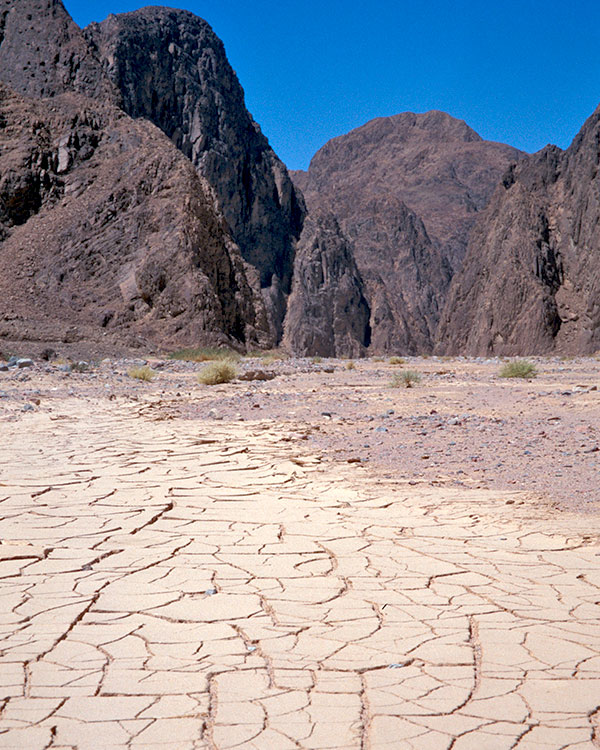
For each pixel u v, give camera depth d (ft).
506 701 9.97
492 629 12.57
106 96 233.96
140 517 21.25
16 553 17.53
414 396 58.23
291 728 9.29
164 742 8.98
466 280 357.20
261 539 18.88
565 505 22.25
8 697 10.21
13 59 234.99
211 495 24.39
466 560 16.81
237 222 333.21
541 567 16.21
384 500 23.52
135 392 64.69
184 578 15.65
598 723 9.37
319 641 12.12
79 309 182.29
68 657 11.57
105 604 14.06
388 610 13.57
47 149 211.00
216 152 320.50
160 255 189.37
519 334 305.94
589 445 32.63
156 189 205.05
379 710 9.75
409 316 437.58
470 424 40.98
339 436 37.83
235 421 44.09
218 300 190.19
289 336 348.18
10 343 128.06
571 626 12.67
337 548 17.99
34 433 38.55
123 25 303.07
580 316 299.79
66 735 9.18
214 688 10.44
